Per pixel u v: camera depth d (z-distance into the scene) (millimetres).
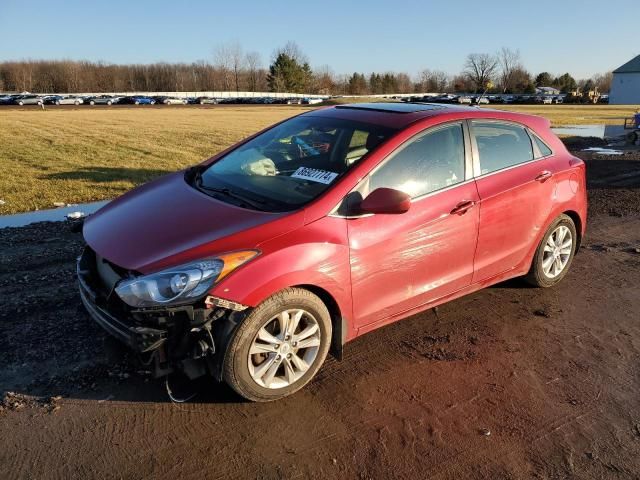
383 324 3678
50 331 3844
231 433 2906
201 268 2846
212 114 40969
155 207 3572
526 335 4133
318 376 3477
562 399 3336
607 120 32062
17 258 5336
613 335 4184
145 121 30391
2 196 8500
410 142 3705
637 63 84688
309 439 2889
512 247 4383
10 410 3000
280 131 4391
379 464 2732
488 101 73562
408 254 3578
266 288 2930
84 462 2660
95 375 3350
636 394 3414
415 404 3229
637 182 10391
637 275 5441
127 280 2900
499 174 4203
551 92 101062
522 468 2746
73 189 9281
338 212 3305
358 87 121312
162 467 2650
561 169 4727
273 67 112875
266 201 3453
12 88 107688
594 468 2764
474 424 3068
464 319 4352
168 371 2930
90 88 110562
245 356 2969
